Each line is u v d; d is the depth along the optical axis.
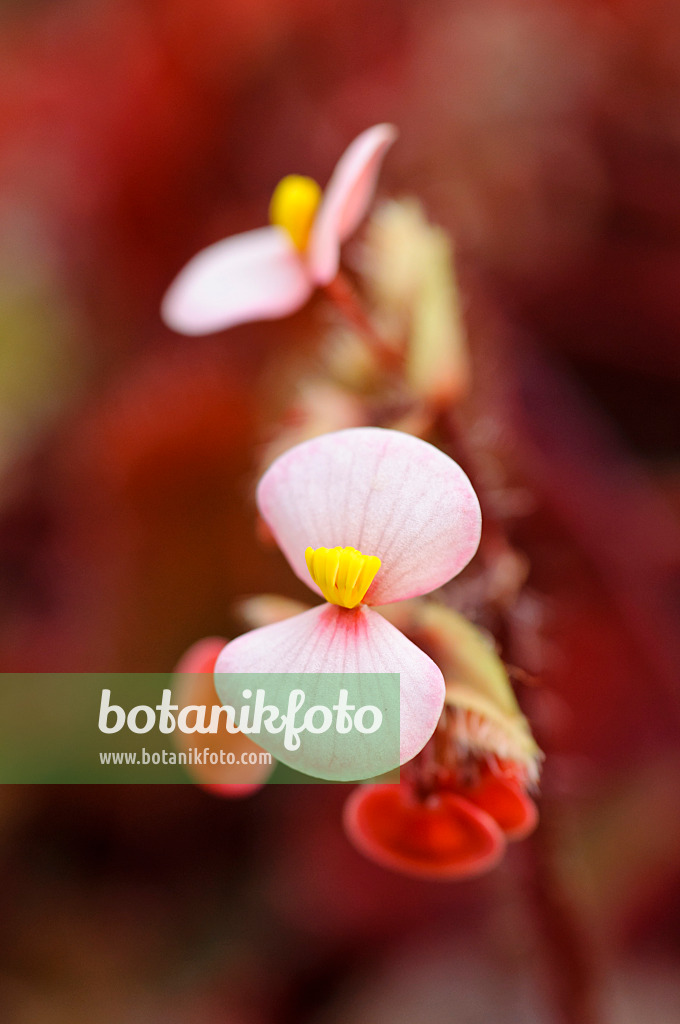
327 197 0.15
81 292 0.35
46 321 0.35
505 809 0.13
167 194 0.34
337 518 0.12
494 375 0.26
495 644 0.15
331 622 0.12
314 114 0.33
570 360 0.32
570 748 0.28
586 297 0.32
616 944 0.25
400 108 0.32
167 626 0.31
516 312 0.32
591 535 0.29
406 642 0.12
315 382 0.17
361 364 0.17
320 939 0.28
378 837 0.13
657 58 0.32
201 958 0.28
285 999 0.27
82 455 0.32
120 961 0.28
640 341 0.32
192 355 0.33
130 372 0.34
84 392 0.34
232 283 0.16
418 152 0.31
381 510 0.12
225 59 0.34
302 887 0.28
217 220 0.34
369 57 0.34
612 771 0.28
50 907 0.28
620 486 0.30
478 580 0.15
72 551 0.32
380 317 0.16
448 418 0.15
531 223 0.31
